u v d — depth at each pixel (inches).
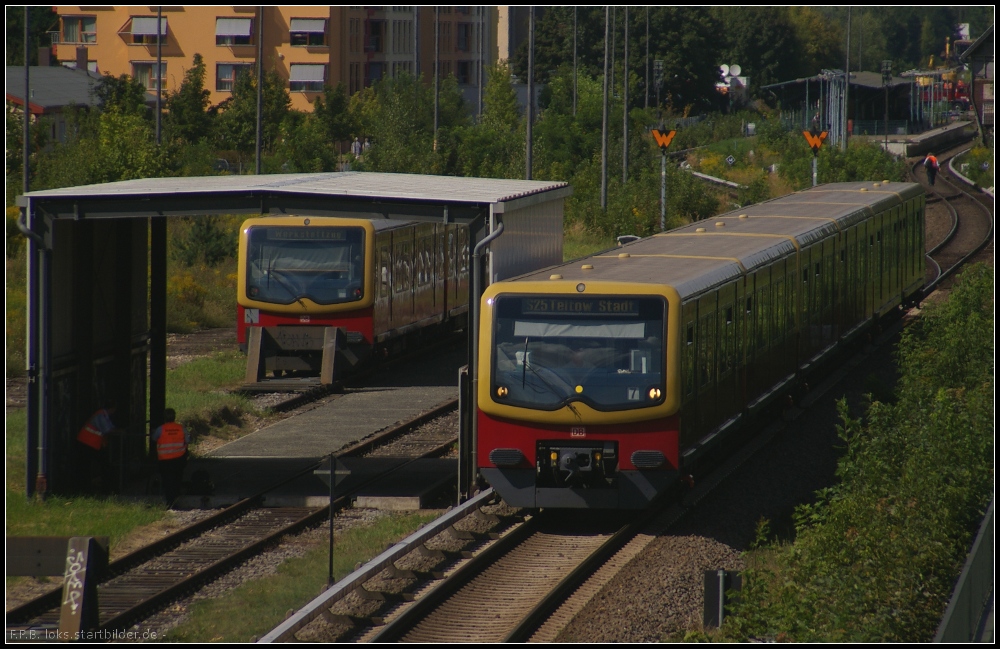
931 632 1715.1
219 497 2539.4
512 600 1889.8
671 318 2223.2
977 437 2192.4
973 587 1534.2
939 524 1911.9
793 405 3262.8
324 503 2518.5
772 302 2923.2
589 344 2241.6
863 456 2204.7
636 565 2018.9
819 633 1592.0
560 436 2240.4
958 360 2970.0
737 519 2407.7
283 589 1959.9
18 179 5851.4
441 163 7834.6
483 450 2279.8
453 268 4766.2
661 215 5703.7
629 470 2236.7
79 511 2404.0
